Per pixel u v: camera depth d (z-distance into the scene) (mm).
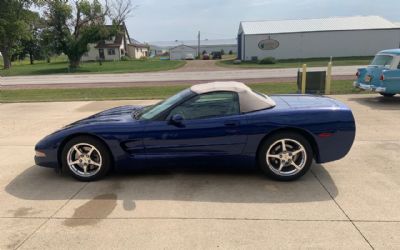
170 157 4332
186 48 79125
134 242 2992
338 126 4156
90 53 67188
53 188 4301
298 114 4164
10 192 4219
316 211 3453
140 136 4293
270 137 4211
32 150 6074
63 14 38188
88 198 3967
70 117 9109
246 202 3717
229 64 37656
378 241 2881
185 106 4305
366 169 4570
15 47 48062
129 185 4309
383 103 9477
